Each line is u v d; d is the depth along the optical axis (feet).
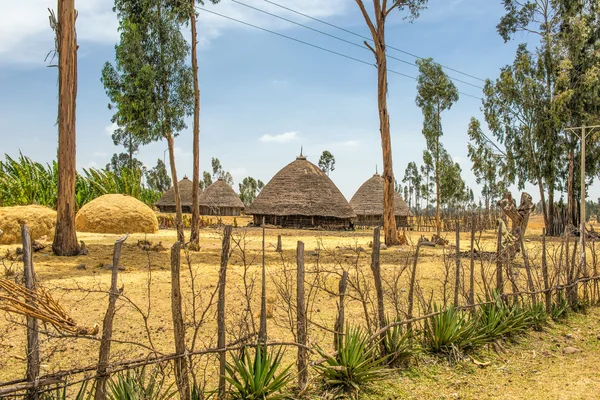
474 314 24.70
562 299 30.09
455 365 21.02
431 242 78.23
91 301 28.48
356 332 19.04
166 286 33.60
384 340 20.26
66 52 48.80
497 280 27.22
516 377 20.11
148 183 276.41
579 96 117.60
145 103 59.47
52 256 48.01
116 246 13.93
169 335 22.90
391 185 75.66
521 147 124.88
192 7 60.23
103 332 13.71
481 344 23.12
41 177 98.43
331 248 70.33
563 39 119.24
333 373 17.88
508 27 127.03
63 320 13.30
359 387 17.92
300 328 17.66
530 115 123.65
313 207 141.08
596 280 33.60
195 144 61.98
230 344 16.30
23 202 90.79
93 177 116.16
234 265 46.06
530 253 54.75
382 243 79.20
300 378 17.49
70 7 48.85
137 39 59.41
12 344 20.65
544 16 125.80
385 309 28.45
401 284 36.35
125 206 81.51
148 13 60.13
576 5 121.08
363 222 166.09
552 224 123.13
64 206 48.98
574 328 27.68
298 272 17.71
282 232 115.75
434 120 112.98
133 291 31.86
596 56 119.34
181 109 60.95
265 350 16.58
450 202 175.73
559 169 130.62
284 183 147.54
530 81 119.03
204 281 35.73
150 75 58.80
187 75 61.21
